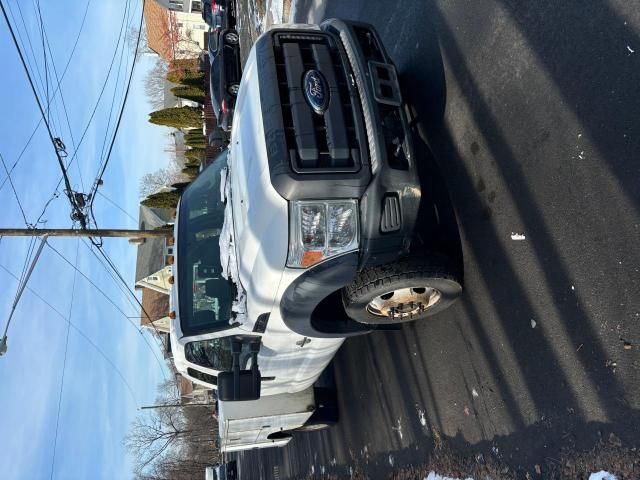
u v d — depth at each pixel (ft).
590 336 10.25
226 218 14.30
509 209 12.35
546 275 11.29
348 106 11.59
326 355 17.66
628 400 9.50
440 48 15.31
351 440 21.20
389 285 11.69
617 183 9.93
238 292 13.69
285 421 21.44
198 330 15.51
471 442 13.53
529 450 11.60
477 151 13.51
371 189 11.03
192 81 79.00
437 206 14.62
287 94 11.62
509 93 12.67
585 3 10.99
